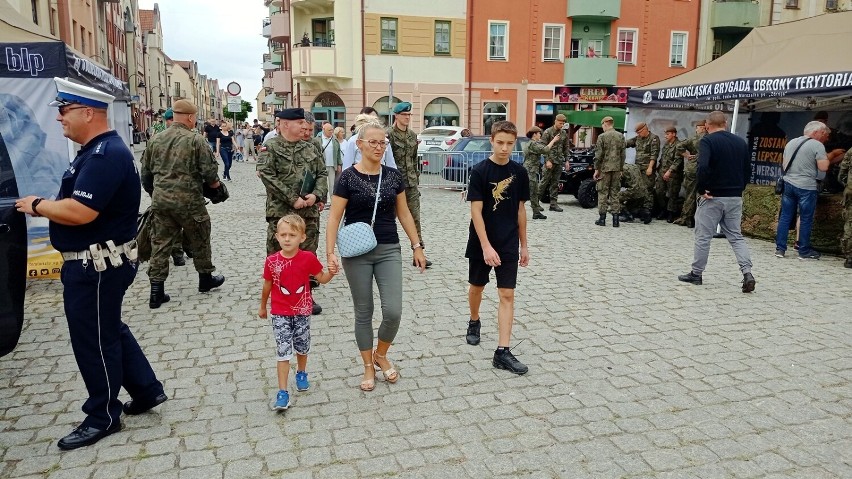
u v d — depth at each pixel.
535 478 3.17
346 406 3.97
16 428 3.67
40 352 4.84
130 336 3.76
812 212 8.26
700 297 6.43
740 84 9.34
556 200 12.56
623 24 28.78
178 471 3.22
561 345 5.05
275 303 3.94
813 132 8.14
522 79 28.48
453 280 7.06
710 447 3.48
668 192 11.25
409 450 3.44
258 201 14.02
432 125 28.38
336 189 4.05
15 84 6.60
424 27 27.58
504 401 4.04
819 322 5.66
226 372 4.49
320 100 28.59
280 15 35.09
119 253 3.43
